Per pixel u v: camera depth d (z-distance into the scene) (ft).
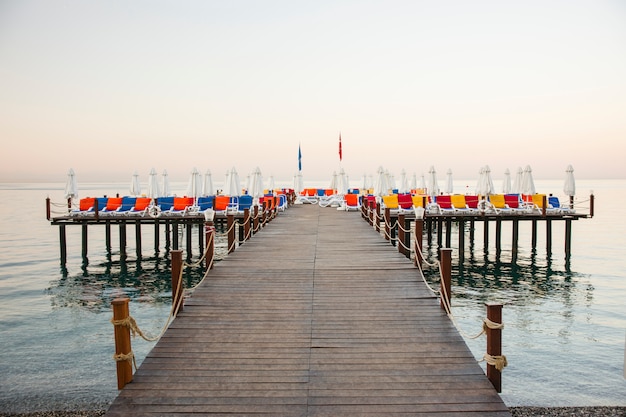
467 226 132.67
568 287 53.93
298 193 114.32
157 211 71.92
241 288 28.40
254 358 19.10
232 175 81.51
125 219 68.90
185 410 15.39
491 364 17.22
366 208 67.97
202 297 26.66
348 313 24.21
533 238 77.41
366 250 40.45
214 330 21.90
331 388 16.80
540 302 46.83
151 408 15.51
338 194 96.07
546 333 36.70
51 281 57.06
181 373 17.84
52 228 118.21
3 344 34.40
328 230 54.70
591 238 99.14
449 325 22.66
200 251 74.64
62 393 26.13
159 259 72.28
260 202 77.25
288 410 15.42
